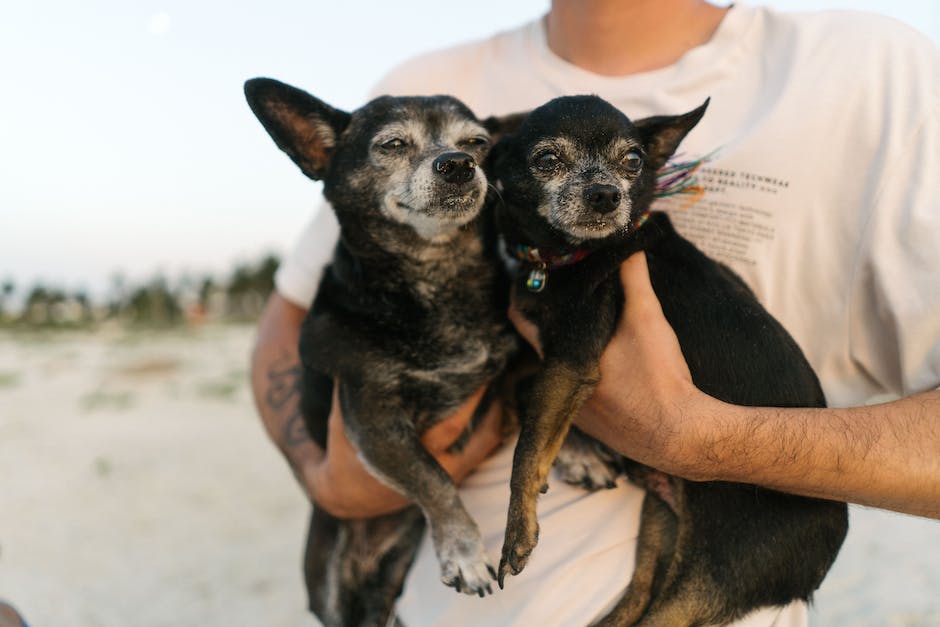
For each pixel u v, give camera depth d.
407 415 0.57
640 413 0.45
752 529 0.47
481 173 0.58
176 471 1.75
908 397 0.43
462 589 0.49
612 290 0.50
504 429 0.57
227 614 1.07
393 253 0.58
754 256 0.49
